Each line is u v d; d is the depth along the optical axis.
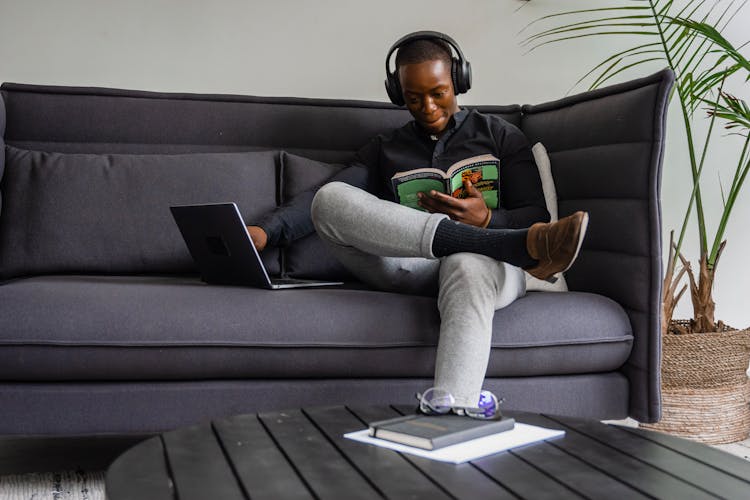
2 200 2.25
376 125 2.57
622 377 1.98
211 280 2.03
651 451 1.09
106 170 2.29
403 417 1.19
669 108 3.19
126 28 2.98
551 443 1.12
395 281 1.94
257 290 1.88
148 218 2.26
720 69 3.19
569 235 1.52
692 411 2.43
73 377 1.71
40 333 1.66
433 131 2.22
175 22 3.01
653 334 1.93
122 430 1.72
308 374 1.81
